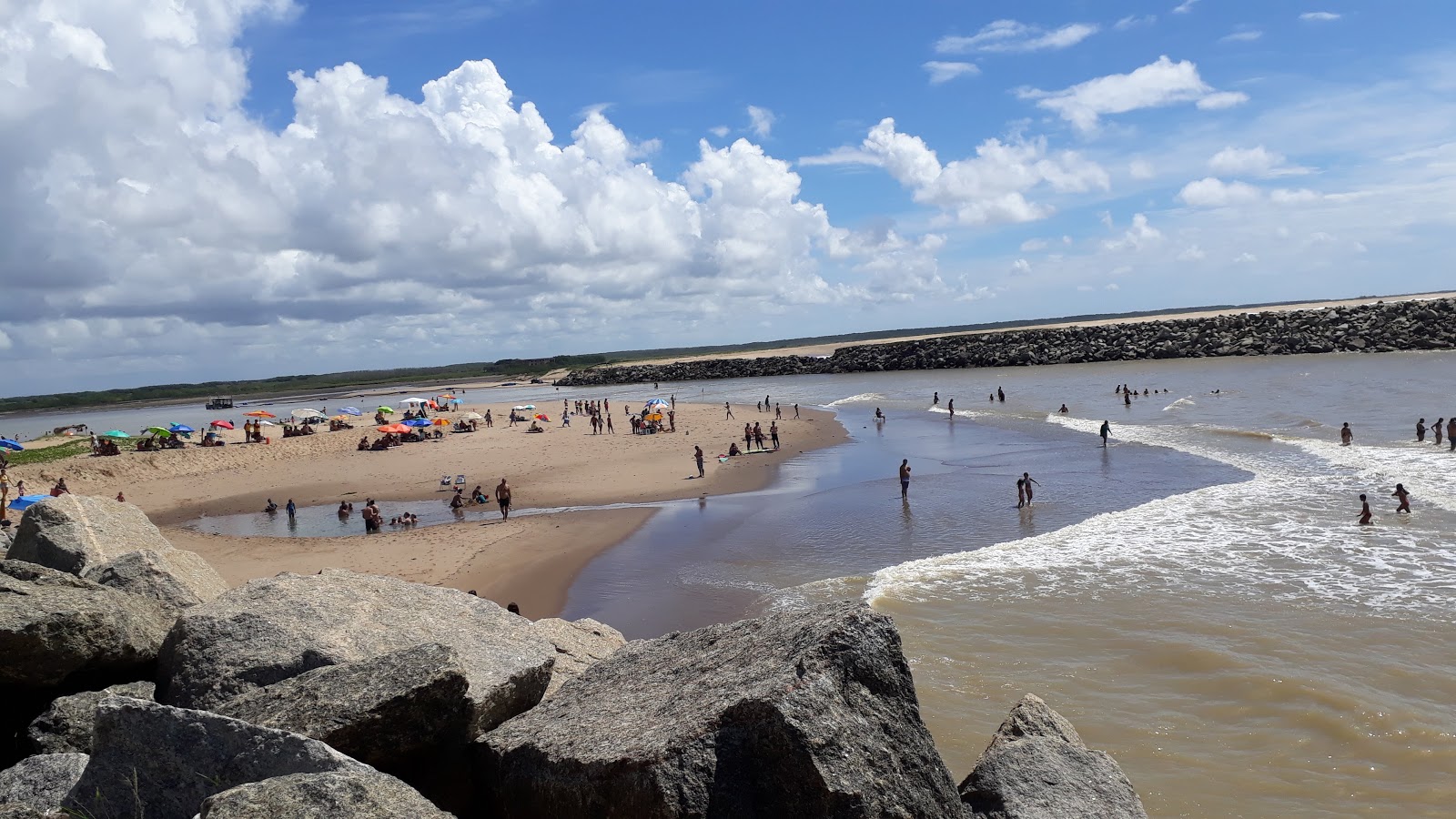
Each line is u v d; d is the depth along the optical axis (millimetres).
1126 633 16406
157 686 7562
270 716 6059
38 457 50562
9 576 7922
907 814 5293
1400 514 24172
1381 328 90125
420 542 27812
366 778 4961
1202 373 80062
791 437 54500
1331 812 10656
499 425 70188
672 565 24031
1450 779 11141
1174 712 13297
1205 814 10734
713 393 106438
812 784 5152
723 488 37188
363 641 7691
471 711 6613
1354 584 18422
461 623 8484
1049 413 58750
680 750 5320
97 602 7637
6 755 6957
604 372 157000
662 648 7375
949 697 14055
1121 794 6848
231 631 7586
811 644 5855
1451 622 16062
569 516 31891
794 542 26000
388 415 74375
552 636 10000
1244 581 19141
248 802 4625
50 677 7121
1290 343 93125
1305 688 13656
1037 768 6965
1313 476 30797
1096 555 22109
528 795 5977
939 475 37281
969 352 118625
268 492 42000
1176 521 25391
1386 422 42656
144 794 5402
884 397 83125
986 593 19328
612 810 5379
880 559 23516
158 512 38281
